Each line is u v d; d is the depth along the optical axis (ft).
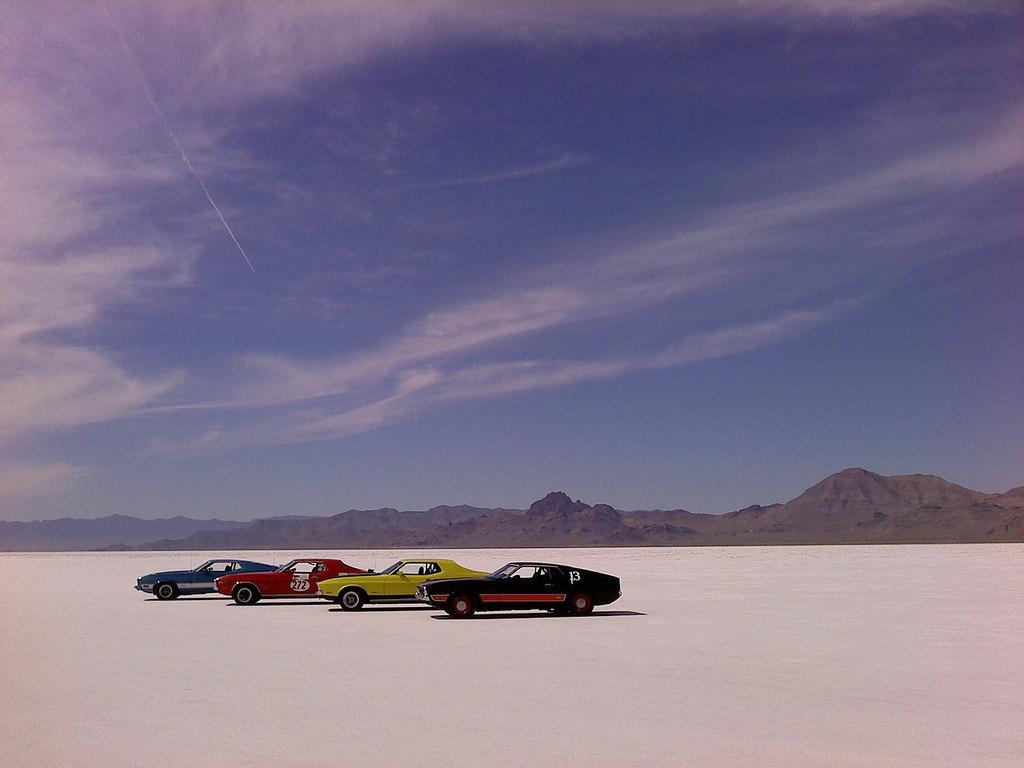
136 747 29.09
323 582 86.22
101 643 57.82
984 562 222.48
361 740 29.86
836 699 36.83
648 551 484.74
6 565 280.10
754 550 467.11
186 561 327.26
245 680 42.19
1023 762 27.12
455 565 87.81
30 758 27.84
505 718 33.17
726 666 46.06
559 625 68.59
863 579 138.72
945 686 40.04
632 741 29.60
